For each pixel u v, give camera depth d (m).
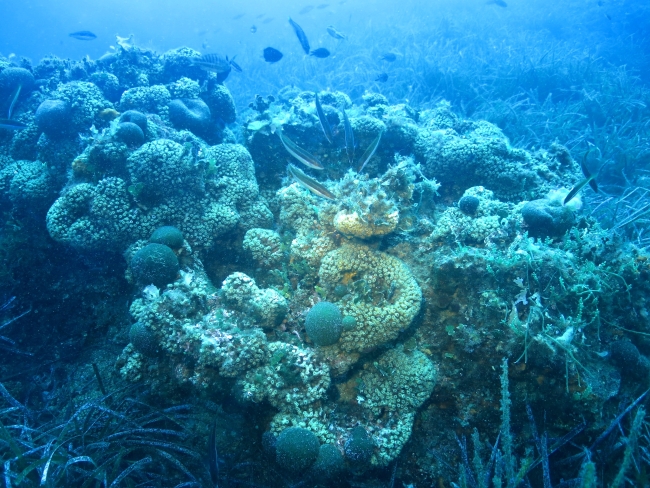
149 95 1.05
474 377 0.69
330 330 0.64
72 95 0.98
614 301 0.70
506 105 1.78
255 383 0.63
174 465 0.65
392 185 0.73
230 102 1.21
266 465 0.64
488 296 0.68
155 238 0.76
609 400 0.65
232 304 0.71
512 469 0.55
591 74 2.08
